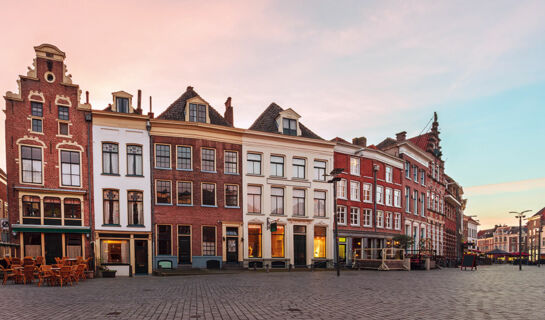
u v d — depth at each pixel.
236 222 29.78
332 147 35.12
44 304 11.77
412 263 33.75
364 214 37.47
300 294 14.01
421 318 9.44
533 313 10.09
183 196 28.33
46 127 24.81
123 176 26.55
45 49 25.20
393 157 40.94
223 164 30.00
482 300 12.48
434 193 51.75
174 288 16.30
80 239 24.89
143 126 27.55
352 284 17.88
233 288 16.19
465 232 86.31
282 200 32.44
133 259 26.03
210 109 31.59
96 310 10.70
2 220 23.06
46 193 24.16
